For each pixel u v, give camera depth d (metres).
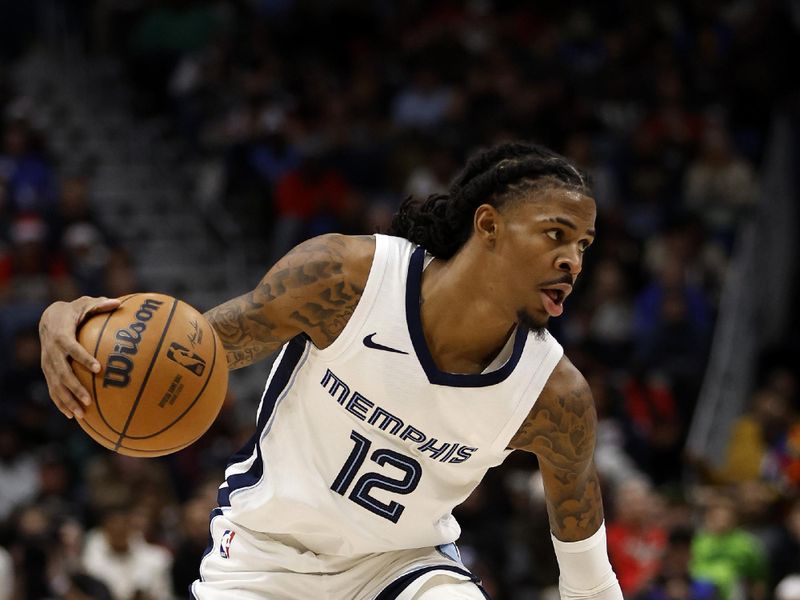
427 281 6.80
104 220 25.19
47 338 6.43
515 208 6.55
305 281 6.77
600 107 27.69
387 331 6.73
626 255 23.81
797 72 28.09
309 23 29.08
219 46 28.03
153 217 25.59
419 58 28.28
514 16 30.05
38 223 22.47
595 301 22.69
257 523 7.21
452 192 6.85
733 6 30.25
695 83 28.28
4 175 23.47
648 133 26.14
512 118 25.91
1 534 16.27
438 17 29.94
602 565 7.50
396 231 7.12
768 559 17.41
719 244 24.70
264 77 27.39
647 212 24.98
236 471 7.43
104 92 28.66
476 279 6.66
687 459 20.83
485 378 6.70
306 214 24.19
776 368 24.06
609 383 21.03
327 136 25.53
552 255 6.52
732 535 16.91
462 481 7.12
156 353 6.33
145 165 26.88
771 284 24.62
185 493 19.11
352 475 6.98
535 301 6.61
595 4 30.12
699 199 25.28
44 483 17.77
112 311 6.46
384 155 25.48
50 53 29.89
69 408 6.37
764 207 25.23
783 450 20.16
